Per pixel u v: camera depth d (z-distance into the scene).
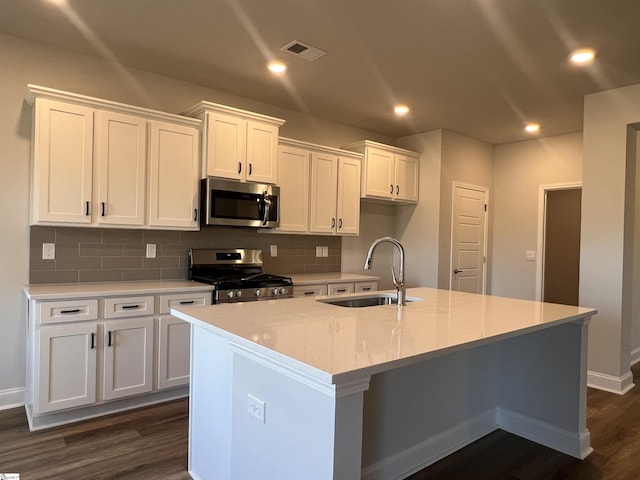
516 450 2.59
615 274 3.65
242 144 3.63
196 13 2.60
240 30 2.80
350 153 4.59
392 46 2.98
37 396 2.62
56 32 2.88
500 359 2.87
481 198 5.65
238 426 1.74
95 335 2.80
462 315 2.20
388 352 1.45
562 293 6.86
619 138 3.65
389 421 2.19
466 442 2.65
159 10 2.58
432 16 2.58
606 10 2.47
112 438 2.59
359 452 1.34
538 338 2.70
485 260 5.72
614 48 2.95
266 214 3.76
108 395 2.86
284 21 2.67
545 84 3.61
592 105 3.81
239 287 3.41
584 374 2.56
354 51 3.07
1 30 2.87
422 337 1.68
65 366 2.70
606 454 2.56
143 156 3.17
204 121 3.44
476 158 5.56
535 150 5.45
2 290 2.96
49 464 2.29
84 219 2.93
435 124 4.89
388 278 5.49
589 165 3.80
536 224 5.43
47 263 3.10
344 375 1.24
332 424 1.28
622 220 3.62
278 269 4.40
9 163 2.96
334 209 4.47
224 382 1.94
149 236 3.54
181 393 3.27
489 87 3.71
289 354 1.40
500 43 2.90
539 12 2.50
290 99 4.12
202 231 3.84
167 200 3.29
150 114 3.19
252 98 4.11
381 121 4.80
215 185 3.45
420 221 5.27
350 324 1.89
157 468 2.27
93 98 2.93
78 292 2.74
